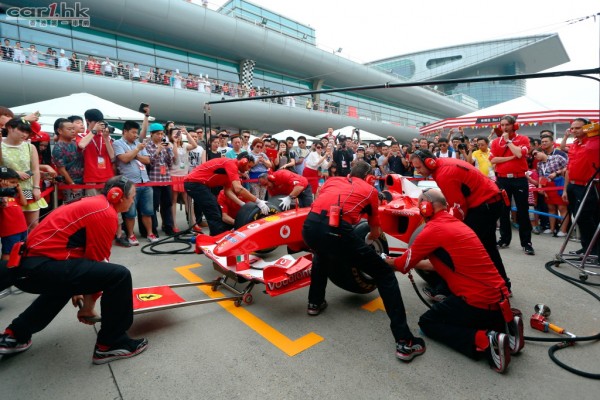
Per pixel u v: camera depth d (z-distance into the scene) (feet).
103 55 55.06
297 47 79.51
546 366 7.37
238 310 9.97
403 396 6.40
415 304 10.52
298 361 7.49
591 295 10.96
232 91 66.44
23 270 6.75
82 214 7.16
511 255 15.34
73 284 7.00
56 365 7.36
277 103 75.66
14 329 7.64
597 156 13.14
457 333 7.70
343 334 8.66
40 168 14.05
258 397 6.37
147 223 17.33
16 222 10.55
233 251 10.19
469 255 7.42
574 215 14.51
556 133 38.09
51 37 49.03
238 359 7.55
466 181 9.77
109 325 7.36
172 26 59.67
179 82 58.75
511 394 6.47
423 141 26.84
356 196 8.48
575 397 6.40
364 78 98.63
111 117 22.98
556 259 13.76
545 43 170.81
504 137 14.70
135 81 51.37
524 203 15.23
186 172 20.29
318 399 6.32
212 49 69.21
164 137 18.12
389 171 29.17
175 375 7.01
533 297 10.91
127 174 16.51
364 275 10.34
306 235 8.66
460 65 174.81
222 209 16.15
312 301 9.70
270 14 88.84
